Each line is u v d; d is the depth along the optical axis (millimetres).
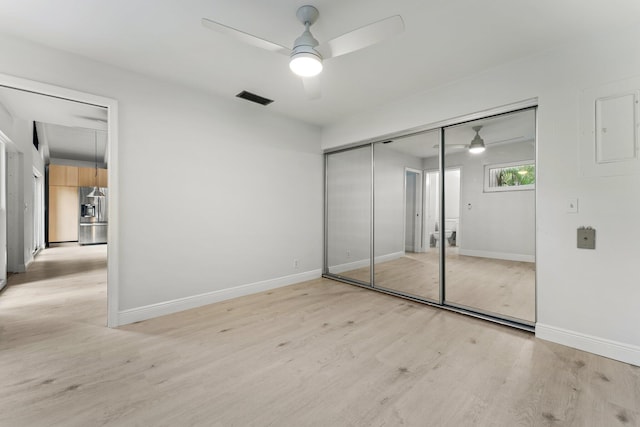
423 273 3455
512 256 2859
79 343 2229
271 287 3729
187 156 2986
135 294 2660
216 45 2230
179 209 2932
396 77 2727
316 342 2260
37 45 2203
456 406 1522
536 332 2324
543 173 2283
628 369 1854
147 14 1865
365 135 3684
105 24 1973
